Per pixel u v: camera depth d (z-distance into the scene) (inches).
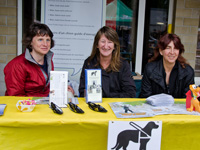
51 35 78.7
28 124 48.6
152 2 135.0
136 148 50.9
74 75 125.2
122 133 50.1
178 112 56.1
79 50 122.8
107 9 134.3
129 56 140.3
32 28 75.1
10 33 126.3
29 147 50.2
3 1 122.9
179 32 133.5
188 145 53.9
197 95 56.7
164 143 53.1
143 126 50.3
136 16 136.3
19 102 55.0
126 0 134.2
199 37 136.6
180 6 130.7
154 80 79.8
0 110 52.7
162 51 76.8
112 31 71.4
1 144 49.1
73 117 51.1
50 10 118.3
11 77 73.8
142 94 83.9
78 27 120.6
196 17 132.4
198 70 140.4
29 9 128.9
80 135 50.8
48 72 82.4
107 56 74.6
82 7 118.9
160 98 61.7
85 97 65.7
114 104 61.9
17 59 75.9
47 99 66.0
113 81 76.0
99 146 51.9
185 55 136.3
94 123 49.8
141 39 138.1
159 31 138.6
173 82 79.7
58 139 50.6
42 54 77.7
